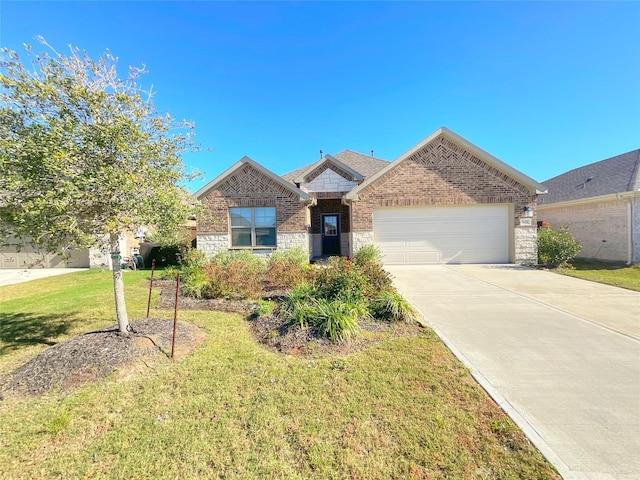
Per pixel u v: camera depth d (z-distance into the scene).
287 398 3.18
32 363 3.96
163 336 4.72
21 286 9.92
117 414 2.96
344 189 15.17
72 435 2.68
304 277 8.27
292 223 12.97
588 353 4.18
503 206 12.70
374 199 12.77
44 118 3.34
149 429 2.74
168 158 4.28
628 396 3.14
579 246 11.50
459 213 12.80
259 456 2.41
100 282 10.09
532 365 3.84
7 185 3.15
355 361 3.98
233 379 3.59
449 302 6.90
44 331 5.37
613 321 5.51
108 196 3.61
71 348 4.16
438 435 2.60
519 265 12.31
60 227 3.30
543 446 2.44
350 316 4.96
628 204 12.67
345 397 3.18
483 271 11.05
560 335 4.86
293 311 5.44
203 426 2.76
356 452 2.43
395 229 12.94
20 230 3.48
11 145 3.11
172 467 2.31
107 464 2.36
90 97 3.56
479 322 5.52
